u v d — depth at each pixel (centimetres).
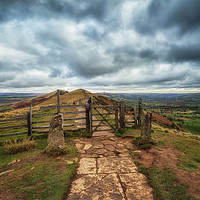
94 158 511
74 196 300
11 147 582
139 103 1012
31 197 296
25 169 417
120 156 527
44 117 1639
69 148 577
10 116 2111
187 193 299
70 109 2322
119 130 915
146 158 494
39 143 700
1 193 307
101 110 1977
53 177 370
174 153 521
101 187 332
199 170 392
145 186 335
